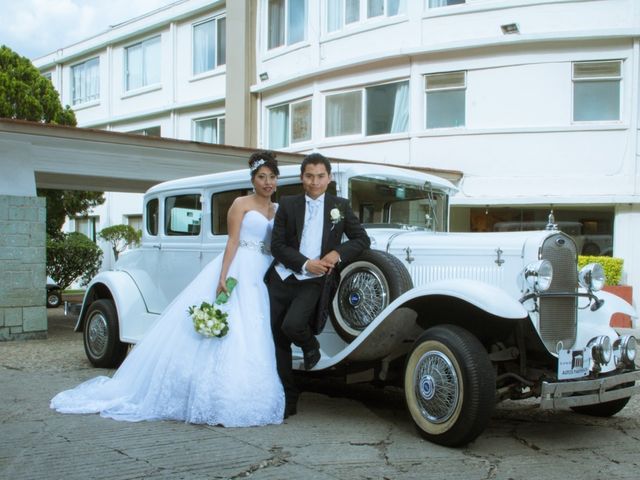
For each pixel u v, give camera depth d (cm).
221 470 357
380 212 566
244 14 1625
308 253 467
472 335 411
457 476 359
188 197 638
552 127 1187
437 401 412
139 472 351
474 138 1241
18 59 1567
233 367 453
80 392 515
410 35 1305
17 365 700
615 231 1167
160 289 661
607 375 451
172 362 471
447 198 647
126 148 936
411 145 1301
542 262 434
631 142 1155
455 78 1266
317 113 1465
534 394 444
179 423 456
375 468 368
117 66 2134
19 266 871
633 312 518
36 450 387
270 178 497
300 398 565
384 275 470
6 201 854
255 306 477
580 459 403
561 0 1179
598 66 1176
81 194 1577
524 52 1204
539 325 441
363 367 484
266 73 1598
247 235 493
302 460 378
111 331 672
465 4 1246
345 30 1415
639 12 1149
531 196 1187
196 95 1877
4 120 816
